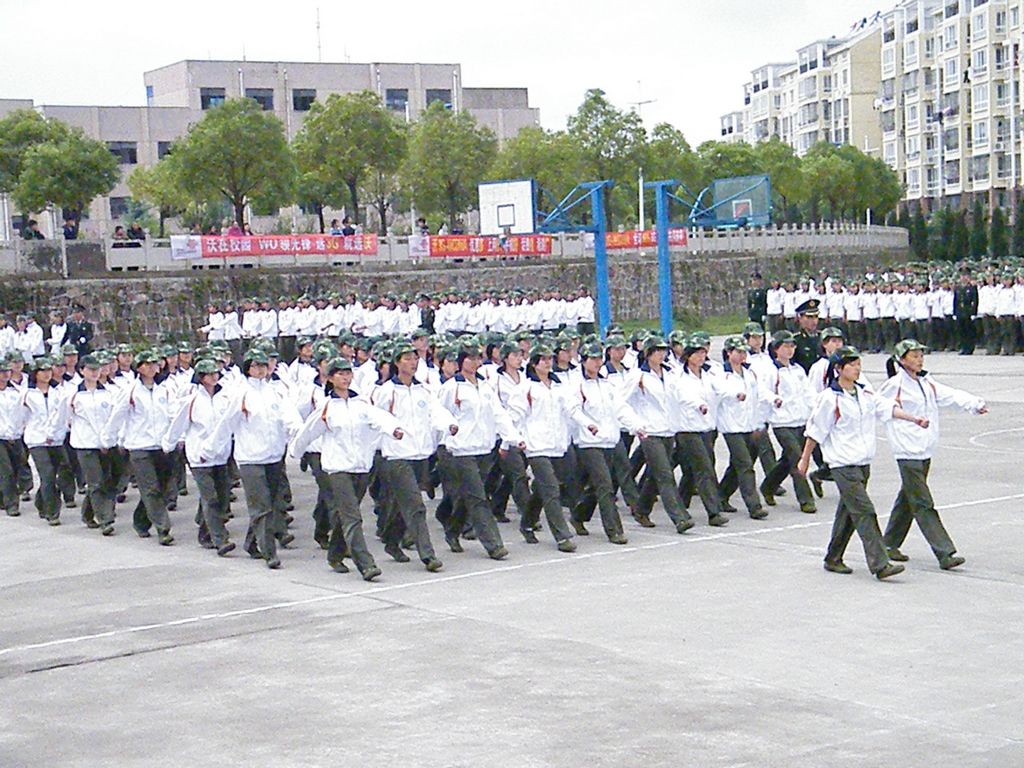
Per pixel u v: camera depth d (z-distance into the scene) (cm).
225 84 8512
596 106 6181
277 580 1348
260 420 1411
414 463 1374
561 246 5556
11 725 899
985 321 3675
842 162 8138
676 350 1628
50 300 4047
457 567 1370
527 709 870
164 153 8281
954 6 8931
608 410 1471
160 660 1048
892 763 742
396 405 1362
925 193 9544
